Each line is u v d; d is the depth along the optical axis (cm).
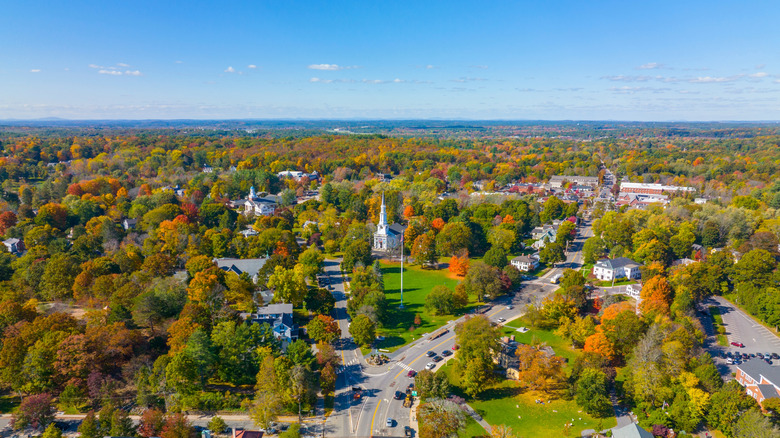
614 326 15250
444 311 18462
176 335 13738
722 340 16775
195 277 17025
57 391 12738
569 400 13275
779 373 12988
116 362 13350
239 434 11156
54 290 17488
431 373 13238
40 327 13488
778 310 17362
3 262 19888
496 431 11706
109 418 11144
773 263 19975
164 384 12169
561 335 16375
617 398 13325
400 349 16012
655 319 15425
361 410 12719
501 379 14300
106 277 17300
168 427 10875
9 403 12438
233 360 13275
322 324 15712
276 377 12688
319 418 12388
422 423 11875
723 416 11706
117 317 14938
